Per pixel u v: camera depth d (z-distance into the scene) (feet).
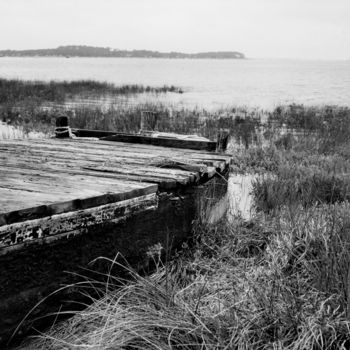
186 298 11.89
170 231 14.37
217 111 71.72
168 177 14.10
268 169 30.99
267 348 9.73
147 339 9.41
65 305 10.27
